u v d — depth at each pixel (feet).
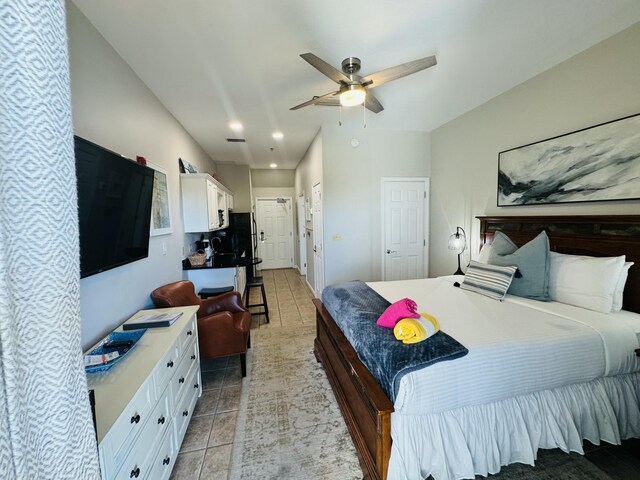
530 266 6.95
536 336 4.77
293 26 5.64
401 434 4.07
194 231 10.94
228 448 5.35
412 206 13.35
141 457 3.66
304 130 12.45
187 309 6.59
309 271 17.74
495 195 9.69
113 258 4.92
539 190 8.05
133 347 4.60
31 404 1.19
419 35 6.07
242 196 19.93
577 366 4.69
